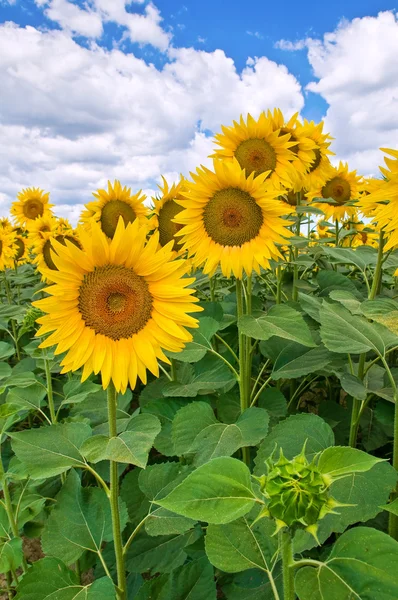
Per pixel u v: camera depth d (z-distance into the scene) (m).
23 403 0.93
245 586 0.72
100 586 0.62
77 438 0.72
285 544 0.40
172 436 0.85
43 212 2.70
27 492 0.93
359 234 2.05
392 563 0.39
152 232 1.30
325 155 1.58
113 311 0.70
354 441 0.92
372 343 0.81
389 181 0.87
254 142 1.24
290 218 1.54
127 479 0.89
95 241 0.67
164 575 0.69
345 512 0.62
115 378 0.69
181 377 1.15
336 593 0.39
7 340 1.86
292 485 0.37
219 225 0.97
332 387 1.42
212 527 0.56
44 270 0.66
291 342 1.04
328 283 1.26
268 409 1.01
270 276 1.68
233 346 1.29
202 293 1.57
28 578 0.63
